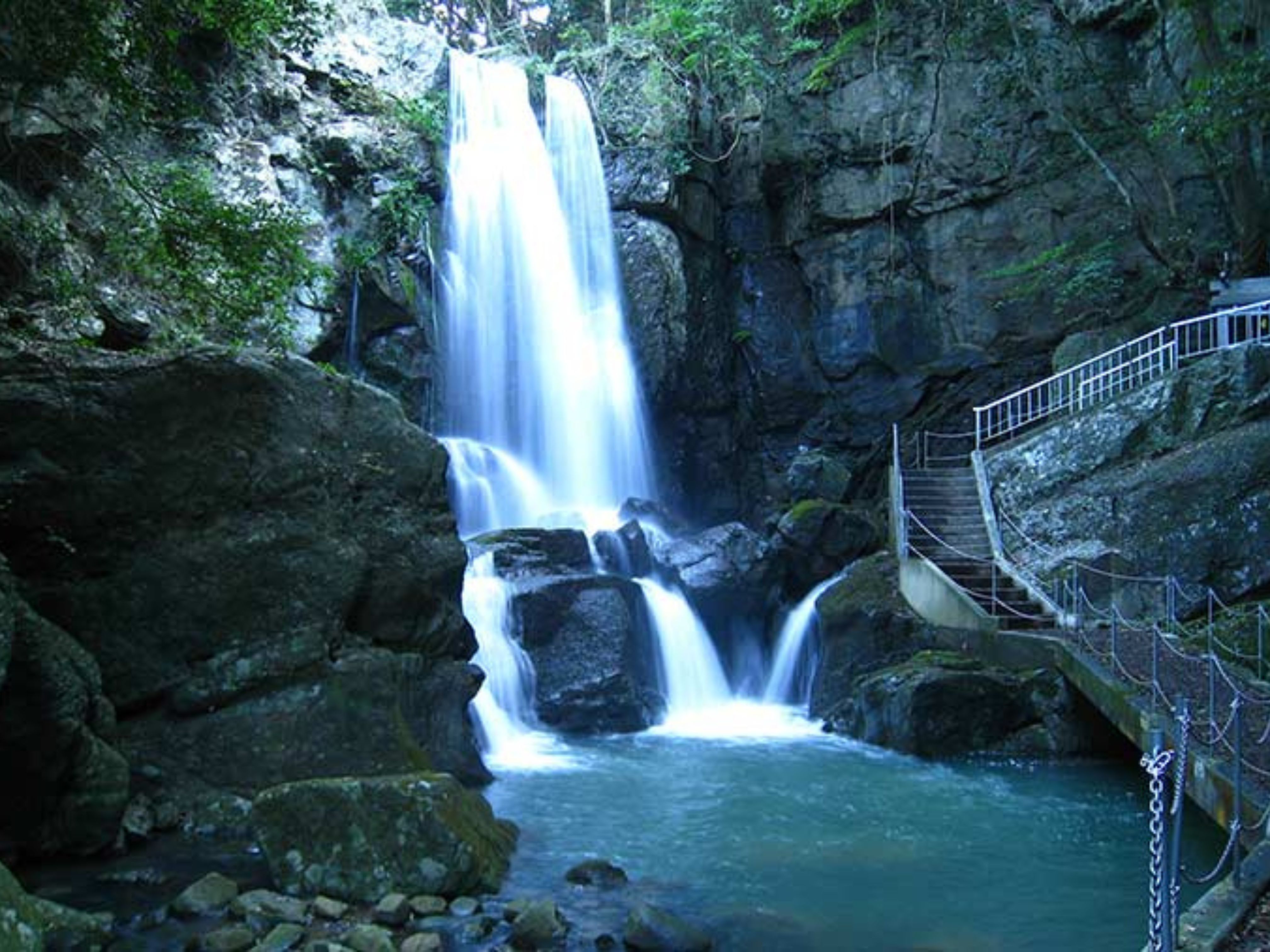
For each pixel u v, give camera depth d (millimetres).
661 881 9445
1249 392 18438
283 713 10961
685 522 26516
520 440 23953
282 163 20953
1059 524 18812
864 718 15750
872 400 27078
